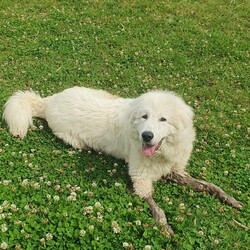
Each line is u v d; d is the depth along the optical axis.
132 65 2.67
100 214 1.48
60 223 1.41
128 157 1.85
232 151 1.91
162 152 1.68
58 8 3.36
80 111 1.96
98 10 3.35
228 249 1.40
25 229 1.39
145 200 1.62
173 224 1.49
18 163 1.77
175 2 3.58
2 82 2.44
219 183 1.74
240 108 2.31
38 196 1.57
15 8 3.31
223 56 2.82
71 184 1.69
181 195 1.67
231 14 3.45
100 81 2.52
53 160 1.85
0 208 1.46
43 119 2.15
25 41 2.86
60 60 2.70
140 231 1.43
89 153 1.95
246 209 1.58
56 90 2.41
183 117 1.66
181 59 2.72
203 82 2.54
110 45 2.89
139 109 1.65
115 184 1.66
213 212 1.58
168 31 3.11
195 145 1.98
